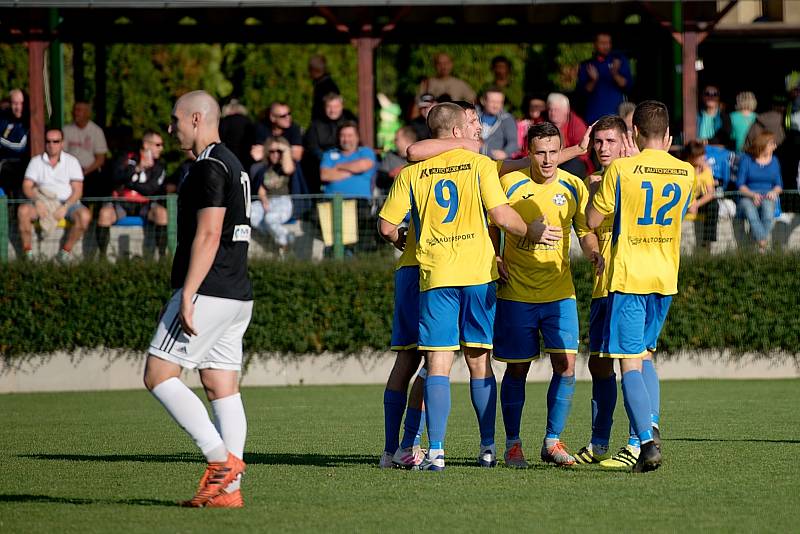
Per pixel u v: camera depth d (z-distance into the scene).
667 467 28.00
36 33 62.62
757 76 72.88
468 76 88.38
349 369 55.66
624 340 27.16
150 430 38.59
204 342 22.47
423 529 20.48
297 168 57.91
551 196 28.92
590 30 69.62
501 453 31.92
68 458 31.22
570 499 23.52
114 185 59.59
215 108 23.06
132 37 70.12
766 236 55.28
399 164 57.25
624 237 27.27
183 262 22.66
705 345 55.28
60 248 55.28
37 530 20.53
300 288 54.91
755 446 31.98
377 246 55.53
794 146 62.25
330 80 62.97
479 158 27.81
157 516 21.81
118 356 55.31
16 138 63.03
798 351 55.44
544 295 28.88
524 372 29.19
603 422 29.28
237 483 22.94
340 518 21.55
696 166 54.84
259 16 65.44
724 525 20.78
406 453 28.56
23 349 54.78
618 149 28.94
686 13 61.72
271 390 52.88
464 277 27.59
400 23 67.19
